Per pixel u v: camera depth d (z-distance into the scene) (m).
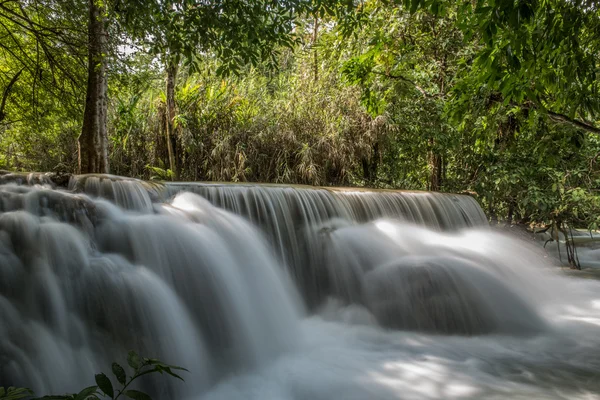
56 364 3.59
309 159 11.27
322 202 7.39
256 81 13.88
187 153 11.55
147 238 4.89
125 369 3.83
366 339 5.51
